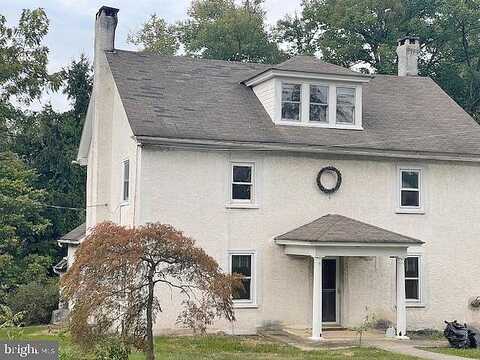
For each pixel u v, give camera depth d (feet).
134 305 48.91
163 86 82.38
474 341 68.28
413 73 104.47
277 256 76.84
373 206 80.94
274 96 80.12
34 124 107.04
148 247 49.65
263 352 63.26
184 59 89.40
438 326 82.17
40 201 124.36
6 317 45.85
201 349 63.98
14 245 101.14
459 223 84.12
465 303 83.51
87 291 47.62
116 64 84.48
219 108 80.59
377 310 79.51
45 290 97.96
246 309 75.31
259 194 76.79
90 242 49.65
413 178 83.20
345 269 78.89
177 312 72.08
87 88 141.90
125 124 79.30
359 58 154.51
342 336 73.31
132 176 75.25
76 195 135.85
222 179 75.51
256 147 75.82
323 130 81.30
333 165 79.77
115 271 48.24
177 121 75.82
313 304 71.67
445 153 82.28
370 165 81.25
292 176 78.23
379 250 73.10
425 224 82.84
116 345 46.73
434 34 147.95
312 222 77.30
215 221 75.00
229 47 165.68
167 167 73.56
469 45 149.69
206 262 51.06
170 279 71.72
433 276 82.58
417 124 87.51
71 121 139.23
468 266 84.07
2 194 100.27
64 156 135.64
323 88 82.28
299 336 72.02
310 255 71.87
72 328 47.21
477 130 88.43
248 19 168.45
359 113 83.51
